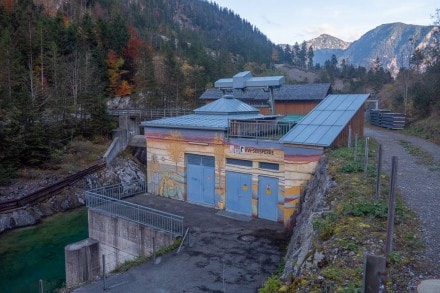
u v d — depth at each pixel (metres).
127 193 25.97
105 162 37.09
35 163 33.38
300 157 17.50
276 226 18.44
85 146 37.94
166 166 24.39
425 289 5.85
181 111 50.41
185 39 140.00
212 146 21.75
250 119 22.19
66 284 18.98
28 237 24.92
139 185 33.31
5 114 32.22
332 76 124.88
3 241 24.22
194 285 12.41
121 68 70.12
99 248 20.25
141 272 13.61
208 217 20.00
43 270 20.50
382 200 10.22
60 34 58.88
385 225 8.66
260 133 21.44
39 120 34.19
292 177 17.73
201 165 22.59
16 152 31.30
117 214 19.61
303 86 40.56
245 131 21.20
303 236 10.11
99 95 44.34
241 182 20.75
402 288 6.17
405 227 8.62
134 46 76.12
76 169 34.69
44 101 36.91
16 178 30.94
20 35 52.03
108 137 42.56
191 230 17.80
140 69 65.69
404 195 11.33
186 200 23.44
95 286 12.91
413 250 7.47
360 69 119.62
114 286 12.70
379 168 10.27
